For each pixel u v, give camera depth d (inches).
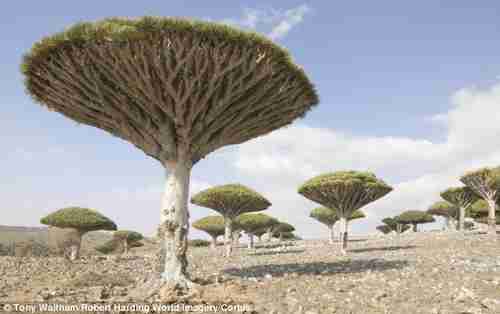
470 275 588.4
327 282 581.6
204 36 426.0
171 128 511.8
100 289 522.3
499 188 1535.4
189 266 971.3
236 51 438.9
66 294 484.7
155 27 410.9
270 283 580.7
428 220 2915.8
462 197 2033.7
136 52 421.4
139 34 406.0
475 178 1552.7
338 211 1184.2
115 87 476.4
